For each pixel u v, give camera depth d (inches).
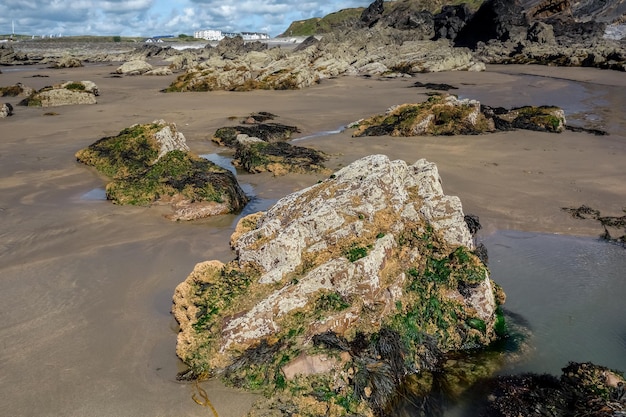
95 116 1126.4
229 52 3400.6
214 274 341.1
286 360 264.5
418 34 3270.2
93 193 605.6
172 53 3865.7
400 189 367.2
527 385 279.1
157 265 412.2
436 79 1946.4
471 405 269.4
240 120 1088.2
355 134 935.0
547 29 2736.2
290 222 350.0
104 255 430.6
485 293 320.8
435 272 333.1
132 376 275.3
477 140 869.2
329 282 296.8
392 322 297.0
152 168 605.9
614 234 487.8
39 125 1011.3
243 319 285.3
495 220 522.3
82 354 294.8
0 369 281.4
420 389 279.1
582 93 1429.6
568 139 866.1
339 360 264.5
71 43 5895.7
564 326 341.1
